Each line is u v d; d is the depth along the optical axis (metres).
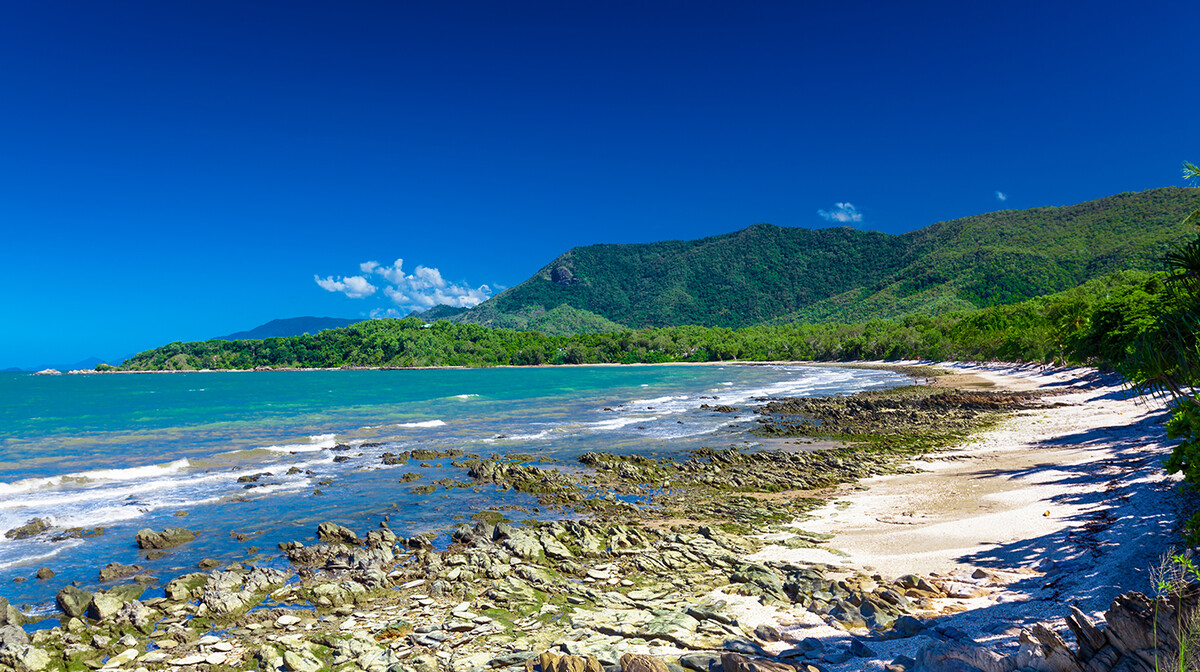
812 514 21.19
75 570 16.42
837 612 11.29
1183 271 9.77
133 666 10.91
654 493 25.27
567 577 15.18
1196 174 15.50
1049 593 10.85
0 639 11.69
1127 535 13.55
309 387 113.50
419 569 15.89
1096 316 46.91
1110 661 6.19
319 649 11.31
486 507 23.03
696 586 14.10
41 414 62.22
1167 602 6.03
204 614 13.15
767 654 9.48
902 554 15.49
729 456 31.89
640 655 8.89
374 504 23.45
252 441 40.22
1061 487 20.56
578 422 49.56
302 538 19.23
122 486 26.39
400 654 10.81
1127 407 42.03
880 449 34.62
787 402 60.66
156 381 161.12
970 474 25.70
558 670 8.90
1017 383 78.56
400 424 49.09
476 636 11.53
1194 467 13.23
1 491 25.33
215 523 20.88
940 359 136.62
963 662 6.98
